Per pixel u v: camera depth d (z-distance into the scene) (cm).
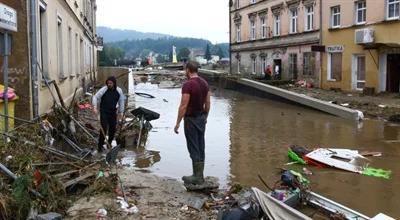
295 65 3731
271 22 4138
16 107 1145
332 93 2856
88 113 1702
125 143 1255
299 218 609
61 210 662
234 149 1259
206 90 820
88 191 746
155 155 1157
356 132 1565
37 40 1200
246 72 4775
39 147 855
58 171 811
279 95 2731
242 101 2819
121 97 1177
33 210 610
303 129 1641
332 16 3155
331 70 3192
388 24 2573
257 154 1191
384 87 2684
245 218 612
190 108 810
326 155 1105
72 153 1037
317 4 3322
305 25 3528
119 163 1053
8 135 830
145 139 1316
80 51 2675
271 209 620
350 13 2922
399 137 1458
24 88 1151
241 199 672
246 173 991
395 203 803
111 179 806
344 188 891
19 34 1143
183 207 715
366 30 2678
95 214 656
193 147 816
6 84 867
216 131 1589
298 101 2462
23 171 710
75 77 2247
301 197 754
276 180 934
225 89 3894
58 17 1658
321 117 2002
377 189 885
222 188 859
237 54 5016
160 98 2867
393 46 2519
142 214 675
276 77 3953
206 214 688
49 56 1434
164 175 953
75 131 1194
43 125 1012
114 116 1153
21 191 616
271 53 4169
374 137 1459
